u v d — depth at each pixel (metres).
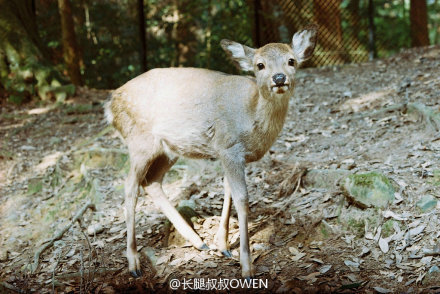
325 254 3.90
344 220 4.15
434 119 5.18
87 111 8.15
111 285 4.03
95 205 5.31
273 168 5.32
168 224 4.54
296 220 4.34
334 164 4.95
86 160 6.13
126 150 6.12
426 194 4.10
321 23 9.83
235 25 9.93
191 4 10.64
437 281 3.37
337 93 7.24
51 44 11.36
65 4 9.64
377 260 3.73
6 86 8.64
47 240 4.91
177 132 4.04
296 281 3.65
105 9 12.00
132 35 12.14
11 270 4.59
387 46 11.40
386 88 6.96
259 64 3.60
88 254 4.55
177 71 4.21
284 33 9.74
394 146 5.11
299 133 6.15
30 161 6.68
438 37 14.68
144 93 4.17
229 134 3.81
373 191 4.14
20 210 5.71
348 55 10.04
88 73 11.50
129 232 4.16
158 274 4.08
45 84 8.67
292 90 3.63
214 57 10.23
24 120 7.96
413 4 10.81
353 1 10.30
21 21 9.23
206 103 3.92
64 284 4.17
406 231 3.86
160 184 4.51
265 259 3.99
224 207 4.16
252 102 3.75
